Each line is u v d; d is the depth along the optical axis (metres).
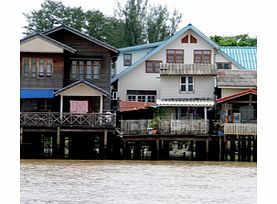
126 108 60.78
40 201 30.97
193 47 67.00
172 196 33.19
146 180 39.25
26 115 52.91
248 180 40.00
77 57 58.09
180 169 46.19
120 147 54.81
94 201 31.33
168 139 53.56
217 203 31.42
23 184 36.41
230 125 53.72
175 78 63.19
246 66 72.44
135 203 31.00
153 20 92.31
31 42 56.47
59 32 58.25
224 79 60.31
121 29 92.38
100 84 58.38
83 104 56.16
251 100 56.25
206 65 63.38
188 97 63.00
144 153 64.38
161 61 66.88
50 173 42.09
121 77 66.44
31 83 56.69
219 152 54.03
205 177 41.31
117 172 43.44
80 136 56.19
